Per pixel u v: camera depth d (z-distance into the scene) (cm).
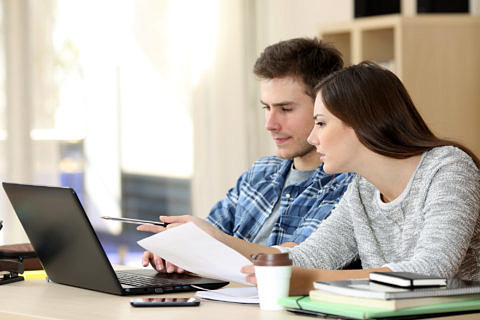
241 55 562
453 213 174
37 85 502
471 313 149
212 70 557
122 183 538
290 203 242
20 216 209
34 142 501
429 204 179
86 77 520
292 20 564
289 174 251
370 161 187
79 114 518
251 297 175
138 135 541
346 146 185
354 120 183
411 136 185
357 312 140
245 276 173
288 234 239
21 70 495
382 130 183
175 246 181
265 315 156
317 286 155
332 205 231
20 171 494
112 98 530
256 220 252
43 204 195
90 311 166
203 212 557
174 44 549
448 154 183
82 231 186
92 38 521
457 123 445
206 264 179
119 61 532
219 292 185
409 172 187
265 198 252
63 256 199
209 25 555
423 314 144
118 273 217
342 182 233
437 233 171
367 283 153
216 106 558
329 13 546
